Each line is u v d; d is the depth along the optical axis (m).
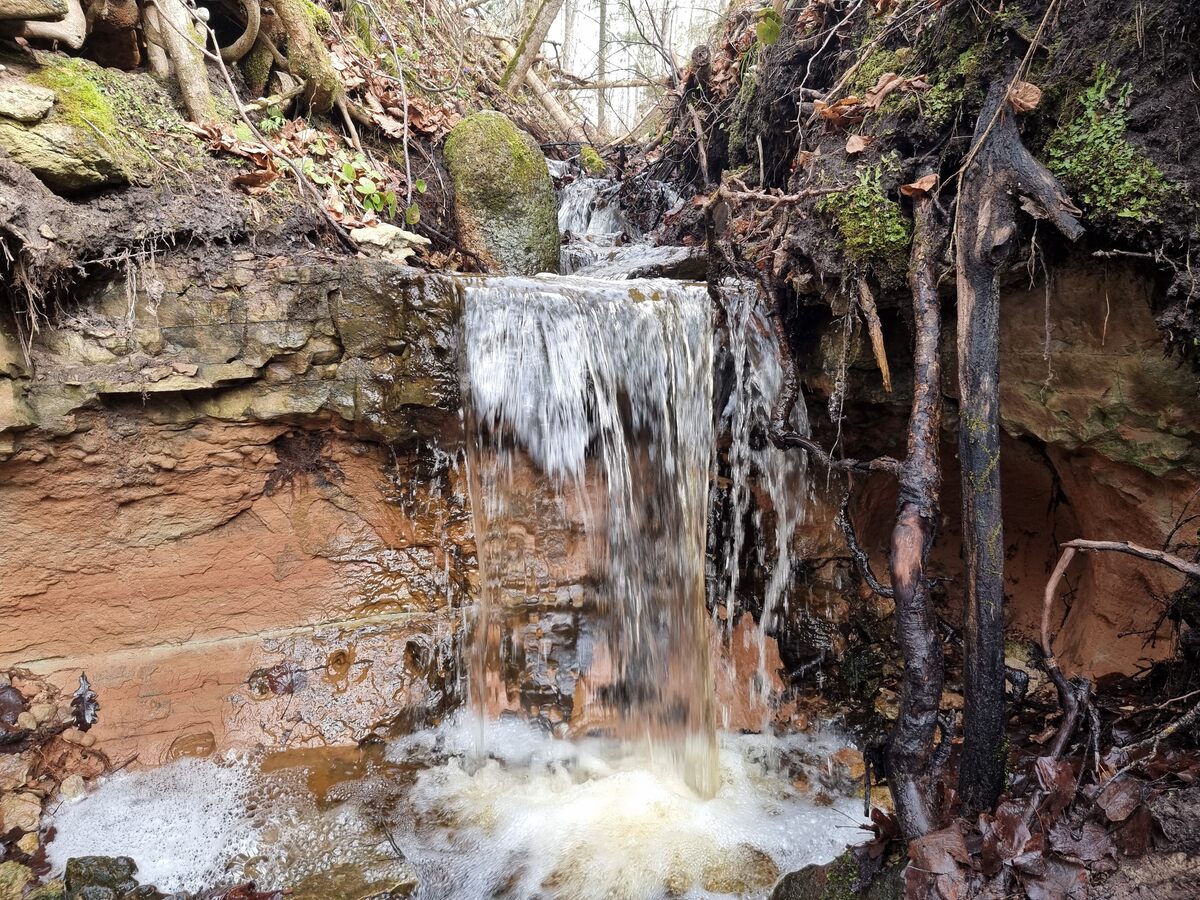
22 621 3.13
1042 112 2.84
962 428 2.65
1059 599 3.60
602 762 3.65
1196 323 2.46
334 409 3.30
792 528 3.95
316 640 3.53
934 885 2.09
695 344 3.73
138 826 2.94
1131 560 3.02
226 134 3.74
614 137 9.70
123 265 3.04
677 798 3.41
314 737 3.35
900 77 3.31
